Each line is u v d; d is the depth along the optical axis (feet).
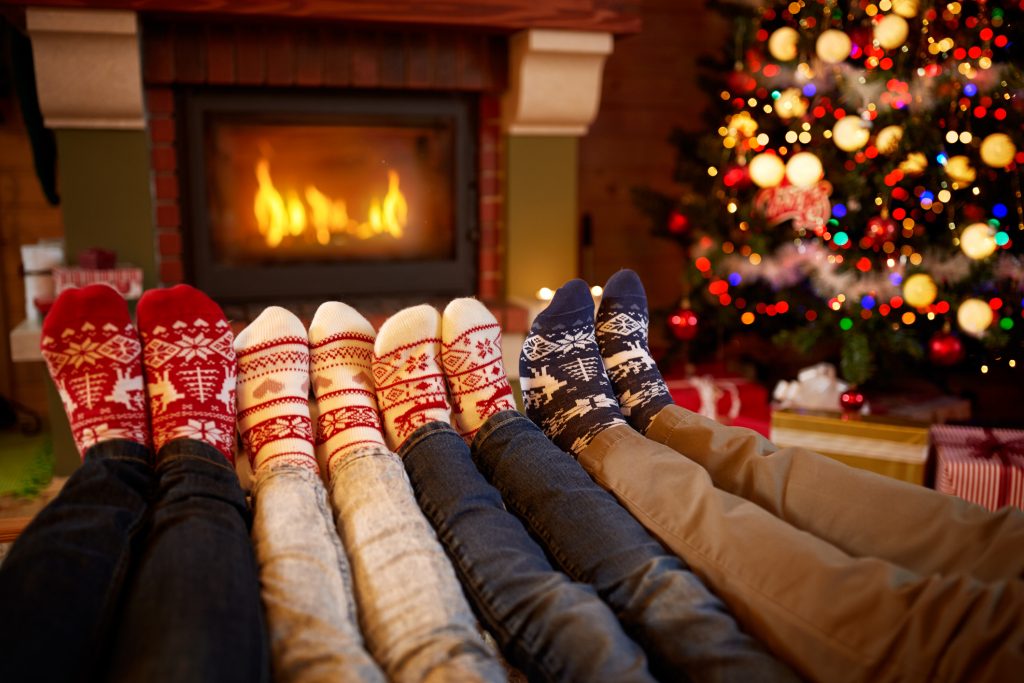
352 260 8.34
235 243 7.97
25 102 7.27
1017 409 8.41
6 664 1.86
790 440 6.05
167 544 2.34
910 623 2.08
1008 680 1.88
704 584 2.53
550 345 3.78
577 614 2.26
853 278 7.25
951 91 6.61
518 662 2.36
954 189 6.73
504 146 8.46
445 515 2.76
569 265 8.81
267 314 3.75
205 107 7.62
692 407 8.41
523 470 3.01
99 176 7.33
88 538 2.32
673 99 10.31
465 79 8.12
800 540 2.41
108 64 6.93
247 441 3.50
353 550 2.57
